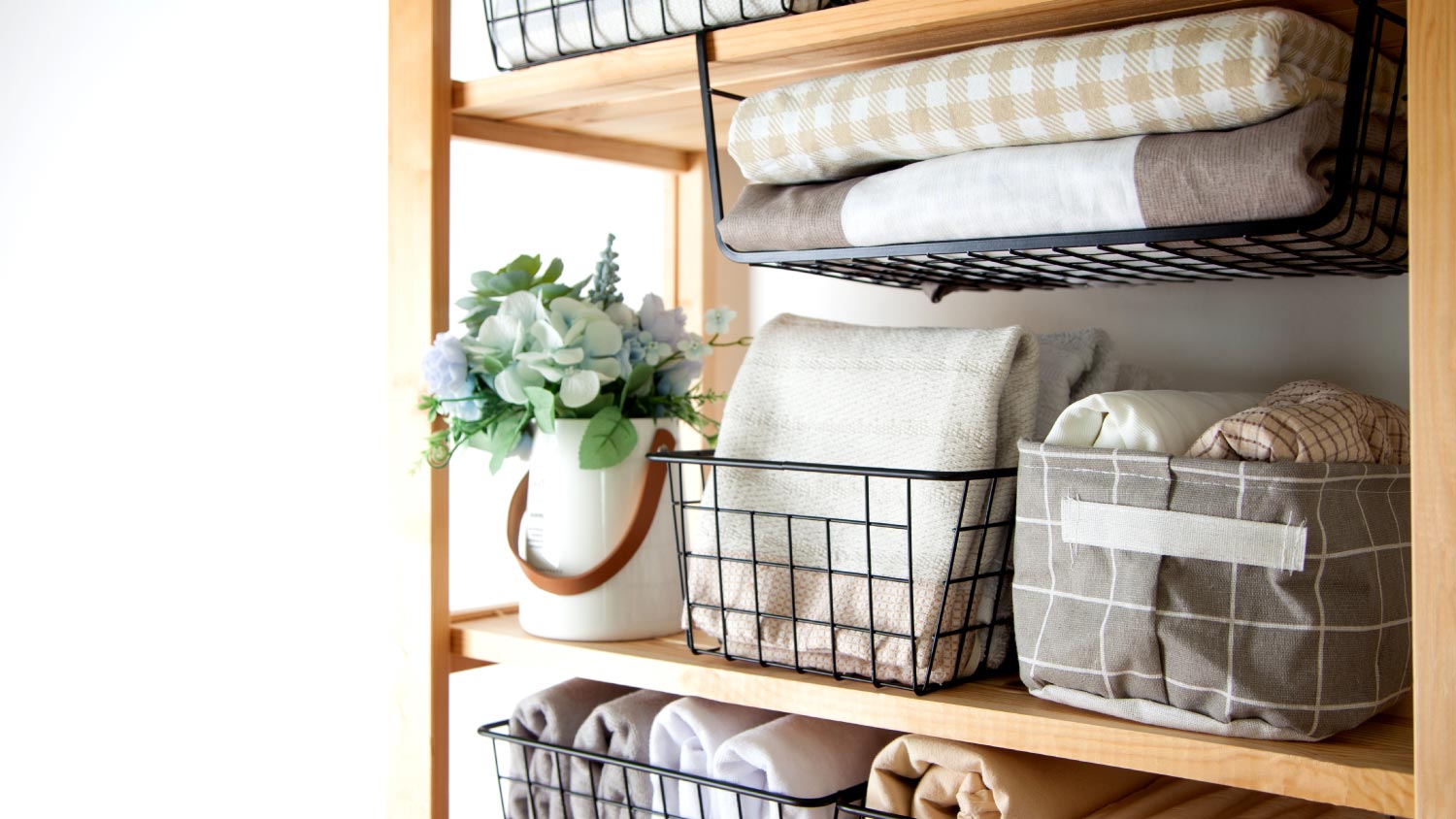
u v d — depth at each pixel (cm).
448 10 104
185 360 176
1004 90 75
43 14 176
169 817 172
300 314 167
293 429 167
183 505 175
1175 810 80
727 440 95
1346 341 96
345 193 163
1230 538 68
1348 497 69
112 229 177
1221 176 67
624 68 94
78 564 177
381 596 158
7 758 176
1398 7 72
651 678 93
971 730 77
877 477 87
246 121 172
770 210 87
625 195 149
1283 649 67
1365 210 74
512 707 158
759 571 90
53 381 176
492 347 99
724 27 89
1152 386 98
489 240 164
